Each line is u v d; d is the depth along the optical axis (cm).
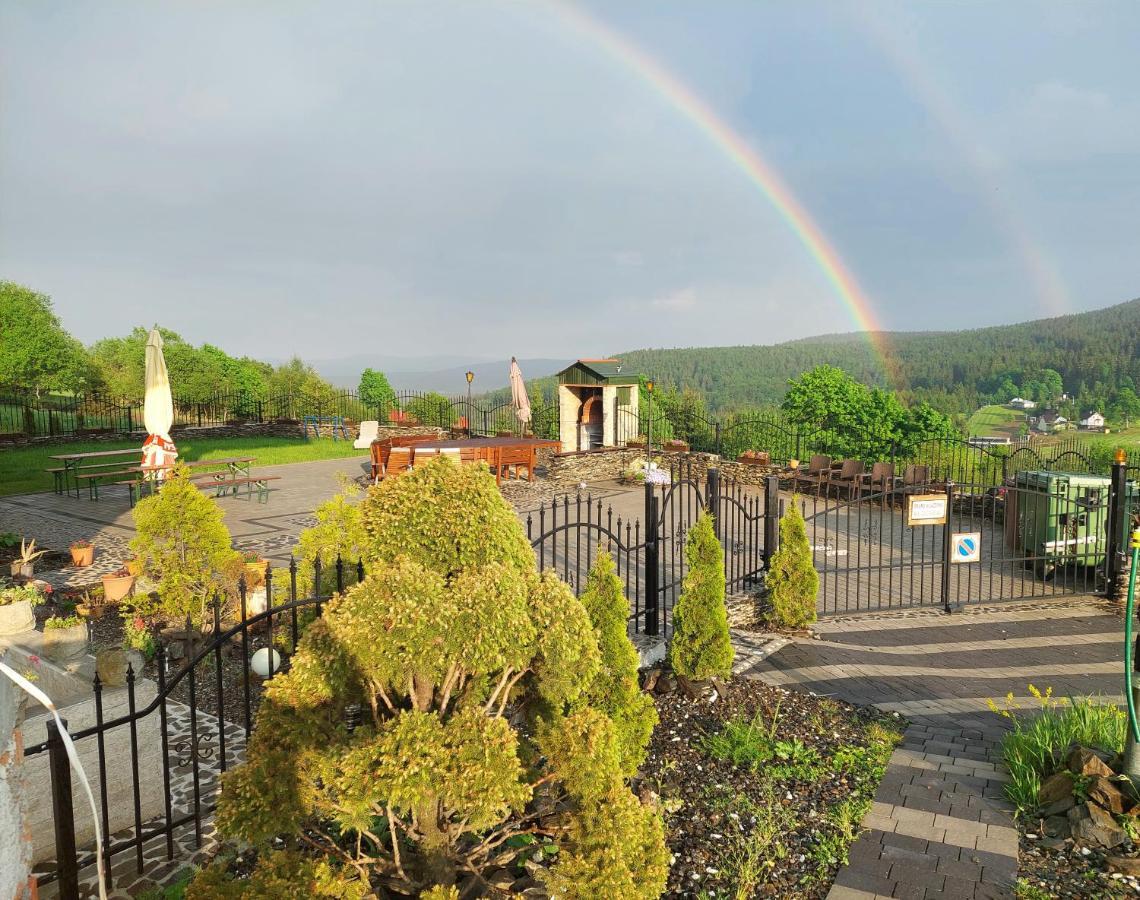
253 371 5753
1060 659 817
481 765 308
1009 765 547
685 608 671
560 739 353
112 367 5403
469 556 357
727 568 1128
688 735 604
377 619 320
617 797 345
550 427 2459
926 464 1941
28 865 232
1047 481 1208
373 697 358
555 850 385
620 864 329
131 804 462
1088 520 1122
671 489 838
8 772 222
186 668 437
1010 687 735
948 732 630
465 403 2766
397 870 367
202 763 536
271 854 337
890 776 548
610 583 470
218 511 771
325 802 332
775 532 995
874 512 1720
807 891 420
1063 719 588
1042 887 420
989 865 441
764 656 807
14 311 4103
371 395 3253
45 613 842
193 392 4672
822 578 1164
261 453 2559
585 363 2155
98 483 1897
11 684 232
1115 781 484
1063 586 1121
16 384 3988
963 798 516
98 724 388
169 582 744
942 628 922
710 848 457
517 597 343
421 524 353
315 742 341
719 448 2114
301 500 1708
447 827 373
